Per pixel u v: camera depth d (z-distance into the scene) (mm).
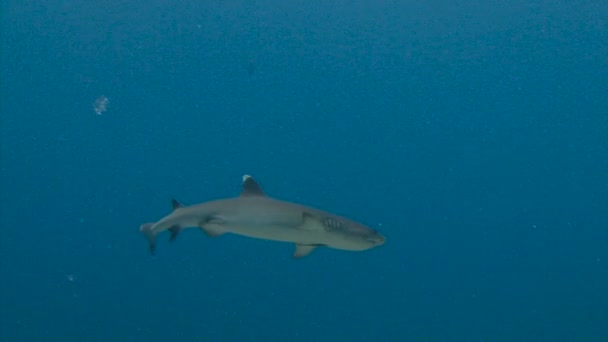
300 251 6238
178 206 6680
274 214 5832
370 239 6039
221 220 6043
